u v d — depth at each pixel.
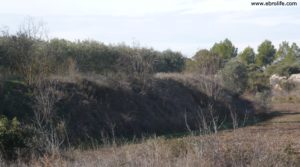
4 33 28.58
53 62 28.83
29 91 23.55
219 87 36.53
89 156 11.21
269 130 22.48
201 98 34.66
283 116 34.50
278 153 10.05
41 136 13.99
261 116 34.78
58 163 10.52
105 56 33.88
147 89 30.52
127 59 33.75
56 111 22.48
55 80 25.20
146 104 28.95
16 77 25.78
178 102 31.72
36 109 21.66
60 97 23.59
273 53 93.44
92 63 32.81
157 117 28.41
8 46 27.95
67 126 21.58
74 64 29.48
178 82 34.75
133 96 28.73
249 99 38.88
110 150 12.41
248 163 9.77
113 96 27.39
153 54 39.91
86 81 26.83
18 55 27.45
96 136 22.95
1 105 21.52
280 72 65.19
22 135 13.62
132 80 30.55
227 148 10.22
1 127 13.46
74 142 20.05
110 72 31.03
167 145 11.42
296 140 15.19
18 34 28.56
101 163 9.96
